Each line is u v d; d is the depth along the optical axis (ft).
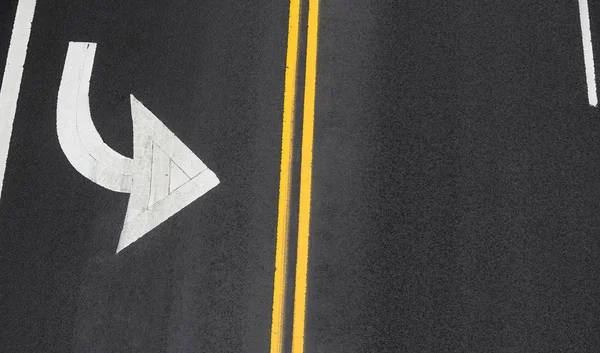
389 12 27.86
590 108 26.58
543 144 26.05
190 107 26.71
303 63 27.14
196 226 25.16
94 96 26.96
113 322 24.30
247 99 26.71
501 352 23.77
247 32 27.68
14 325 24.26
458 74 26.96
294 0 28.04
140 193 25.66
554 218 25.18
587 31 27.68
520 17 27.81
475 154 25.91
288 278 24.53
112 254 24.98
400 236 24.94
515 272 24.58
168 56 27.45
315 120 26.37
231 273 24.62
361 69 27.04
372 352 23.76
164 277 24.70
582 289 24.41
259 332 24.02
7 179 25.86
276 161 25.88
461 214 25.20
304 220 25.16
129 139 26.37
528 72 27.04
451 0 28.04
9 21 28.04
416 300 24.26
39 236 25.21
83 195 25.68
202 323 24.16
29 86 27.09
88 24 28.02
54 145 26.30
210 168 25.88
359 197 25.39
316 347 23.82
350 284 24.43
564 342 23.89
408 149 25.96
